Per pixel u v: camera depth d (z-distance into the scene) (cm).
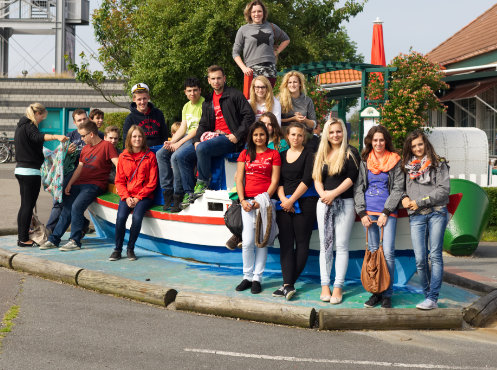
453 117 2041
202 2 2338
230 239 702
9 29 4569
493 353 513
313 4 3017
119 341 516
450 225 1060
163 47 2381
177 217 816
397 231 687
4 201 1548
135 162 857
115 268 789
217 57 2386
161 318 598
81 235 940
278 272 768
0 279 747
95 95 3422
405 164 613
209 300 619
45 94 3438
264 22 899
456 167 1535
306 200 665
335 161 632
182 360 472
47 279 757
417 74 1578
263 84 758
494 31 2153
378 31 2070
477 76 1806
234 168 781
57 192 887
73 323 567
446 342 545
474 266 961
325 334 562
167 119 2684
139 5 2717
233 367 459
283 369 458
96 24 2764
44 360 462
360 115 1652
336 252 660
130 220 914
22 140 893
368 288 610
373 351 509
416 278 773
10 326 548
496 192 1348
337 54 3353
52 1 4441
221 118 773
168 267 800
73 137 972
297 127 670
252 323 594
